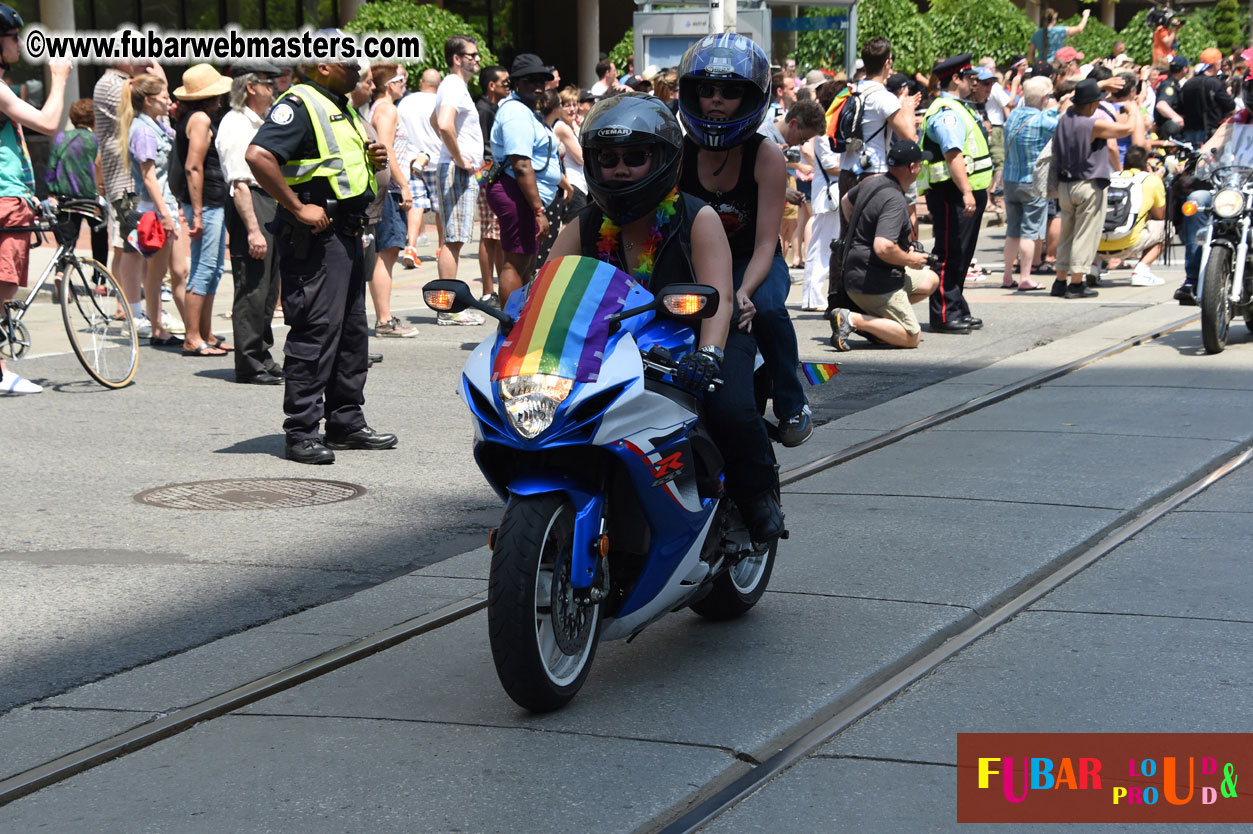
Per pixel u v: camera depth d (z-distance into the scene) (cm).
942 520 625
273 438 819
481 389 412
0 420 865
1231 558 558
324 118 734
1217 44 3850
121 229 1155
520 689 406
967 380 960
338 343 770
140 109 1104
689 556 442
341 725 416
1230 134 1055
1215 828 344
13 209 934
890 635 486
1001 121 1955
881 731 404
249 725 417
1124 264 1638
